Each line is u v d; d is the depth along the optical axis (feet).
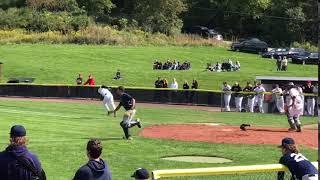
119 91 102.99
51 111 160.76
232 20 518.37
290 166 46.42
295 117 121.90
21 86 229.25
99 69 300.40
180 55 356.59
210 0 520.42
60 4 430.61
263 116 163.73
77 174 39.55
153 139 105.19
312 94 170.91
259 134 116.16
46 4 429.38
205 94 201.26
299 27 475.31
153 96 209.97
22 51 340.80
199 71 287.89
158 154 90.22
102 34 386.93
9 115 142.00
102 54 343.87
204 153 92.38
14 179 39.09
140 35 408.87
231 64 298.56
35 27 396.57
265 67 323.98
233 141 106.22
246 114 170.09
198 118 153.28
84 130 116.88
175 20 440.45
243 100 181.37
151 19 435.12
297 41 478.18
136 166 80.02
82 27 395.55
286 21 481.46
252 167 43.68
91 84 225.15
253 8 502.79
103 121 136.05
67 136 106.93
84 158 84.28
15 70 290.97
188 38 419.95
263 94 178.60
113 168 78.13
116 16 442.50
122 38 388.37
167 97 207.72
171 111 174.91
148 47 383.86
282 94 174.40
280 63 301.22
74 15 421.18
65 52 343.67
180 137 109.70
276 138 111.24
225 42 435.53
